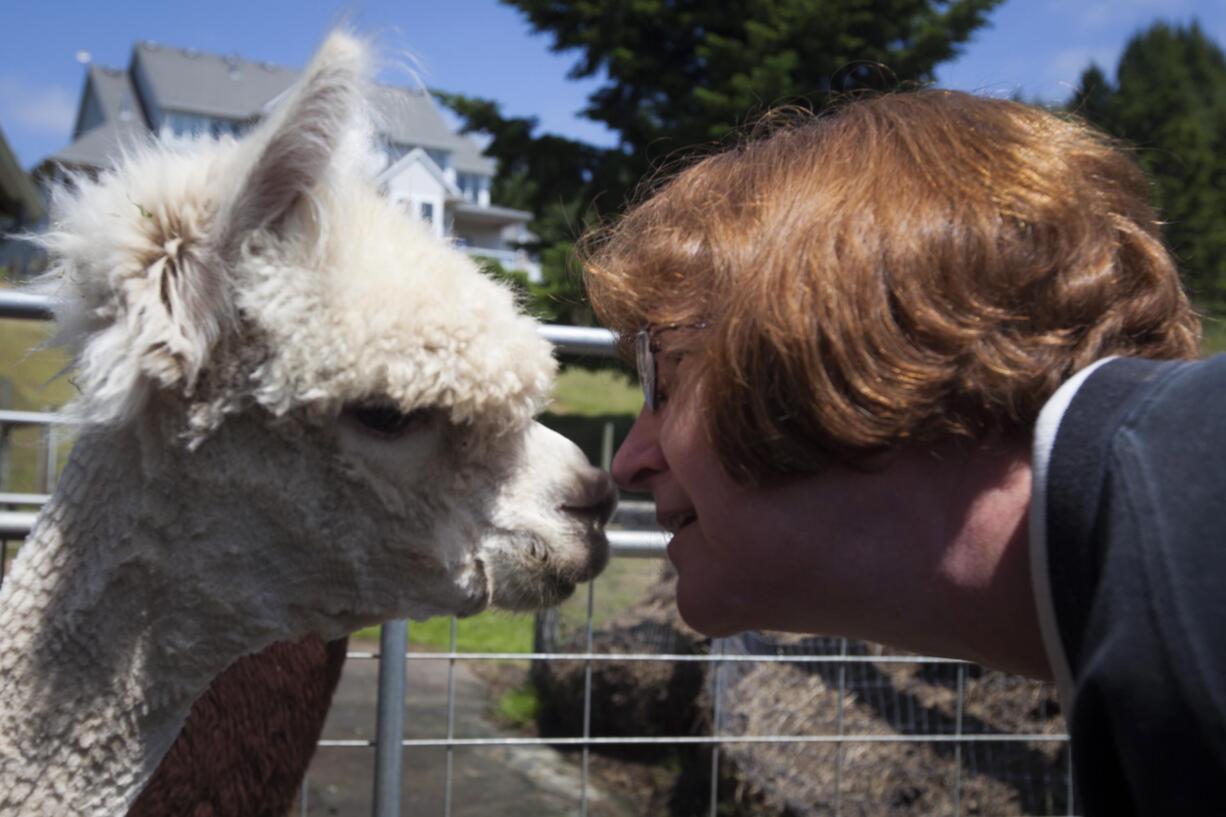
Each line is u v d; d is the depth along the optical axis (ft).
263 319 6.05
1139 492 2.73
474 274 6.93
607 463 38.65
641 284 4.54
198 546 6.34
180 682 6.46
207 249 6.05
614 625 20.77
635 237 4.88
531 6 54.34
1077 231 3.71
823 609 4.09
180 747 8.14
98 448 6.33
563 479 7.23
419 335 6.30
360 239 6.44
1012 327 3.59
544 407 7.27
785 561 4.00
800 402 3.66
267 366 6.17
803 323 3.61
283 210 6.23
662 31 54.95
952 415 3.58
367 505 6.56
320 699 9.86
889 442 3.55
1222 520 2.60
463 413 6.52
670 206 4.75
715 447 3.97
